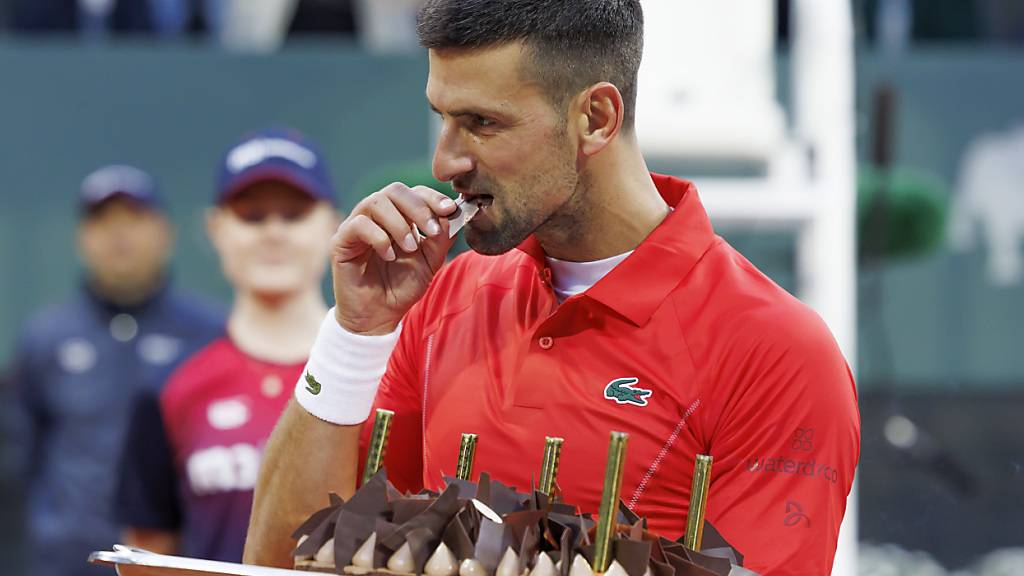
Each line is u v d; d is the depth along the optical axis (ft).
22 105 49.24
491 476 20.36
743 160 36.76
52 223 49.57
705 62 36.45
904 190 46.52
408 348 22.33
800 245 37.09
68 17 52.80
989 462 48.98
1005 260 48.67
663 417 19.84
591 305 20.26
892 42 50.21
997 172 48.49
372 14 52.21
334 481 20.76
